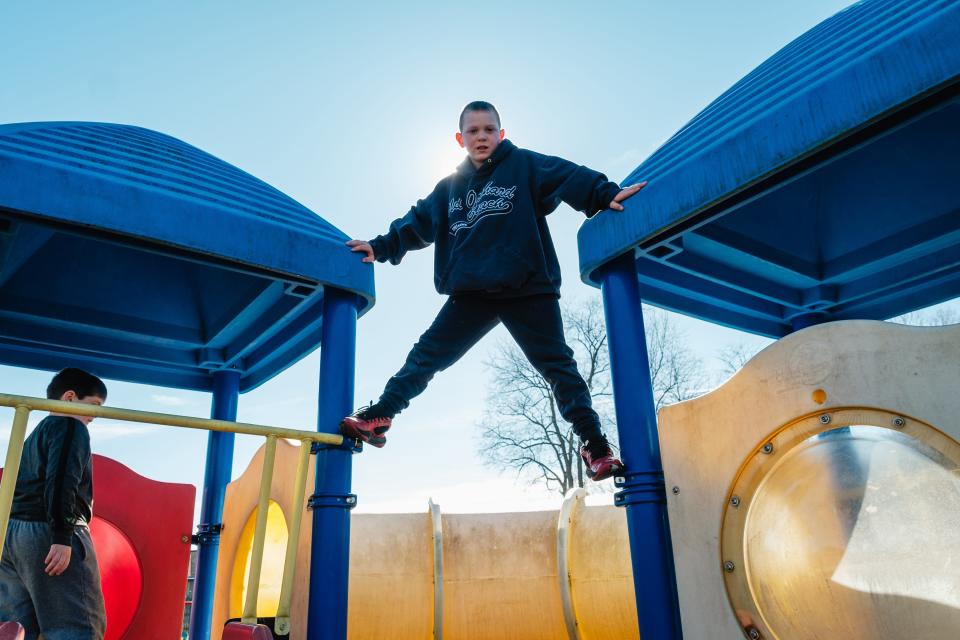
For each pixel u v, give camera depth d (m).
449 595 4.10
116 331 4.21
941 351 1.84
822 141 2.12
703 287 3.73
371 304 3.19
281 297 3.84
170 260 4.00
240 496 4.25
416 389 2.89
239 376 4.91
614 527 4.07
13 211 2.26
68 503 2.42
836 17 3.10
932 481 1.79
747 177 2.32
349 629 3.81
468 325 2.91
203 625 4.44
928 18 1.94
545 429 16.69
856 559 1.90
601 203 2.88
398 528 4.18
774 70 2.85
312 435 2.72
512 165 3.01
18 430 2.09
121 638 3.60
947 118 2.95
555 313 2.88
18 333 3.97
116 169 2.65
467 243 2.91
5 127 2.65
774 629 2.03
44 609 2.38
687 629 2.23
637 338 2.77
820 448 2.05
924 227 3.57
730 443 2.27
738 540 2.17
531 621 4.10
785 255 3.78
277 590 3.54
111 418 2.27
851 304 4.20
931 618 1.73
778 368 2.19
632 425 2.65
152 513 3.88
